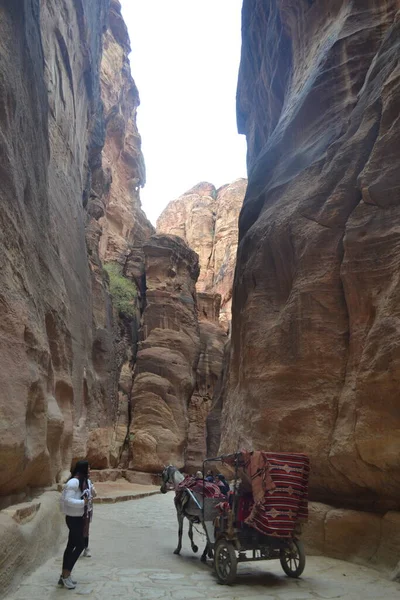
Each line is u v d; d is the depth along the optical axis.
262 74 20.08
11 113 7.87
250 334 10.82
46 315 11.30
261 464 6.80
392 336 7.35
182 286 36.84
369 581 6.56
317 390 8.95
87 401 19.02
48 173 12.95
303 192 10.86
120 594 5.92
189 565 7.86
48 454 9.01
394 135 8.73
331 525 8.12
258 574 7.14
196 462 35.66
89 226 26.80
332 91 11.98
